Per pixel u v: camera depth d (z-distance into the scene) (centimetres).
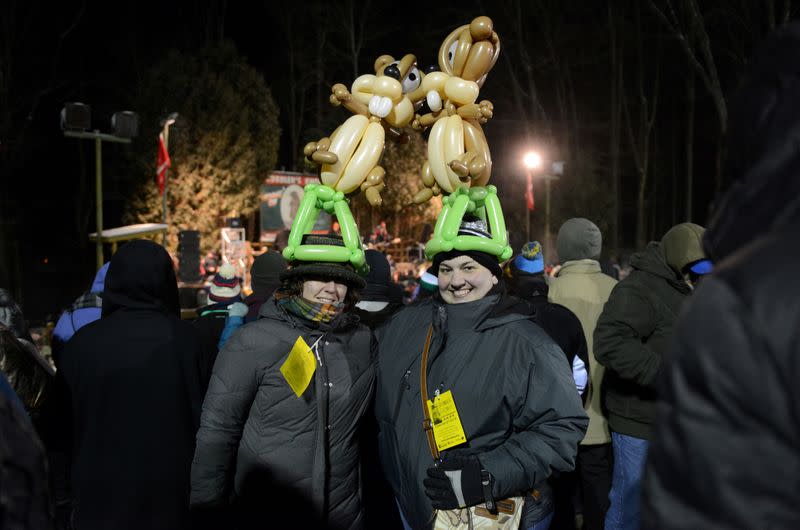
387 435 225
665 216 3031
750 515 70
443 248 218
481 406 206
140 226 1243
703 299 78
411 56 237
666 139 2961
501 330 213
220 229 1836
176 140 1667
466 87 229
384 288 340
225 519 240
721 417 73
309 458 221
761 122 82
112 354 227
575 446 204
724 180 91
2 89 1742
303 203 236
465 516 200
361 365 230
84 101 2045
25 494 95
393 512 271
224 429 216
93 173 2141
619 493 306
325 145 232
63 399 230
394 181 2442
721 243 85
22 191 2033
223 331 327
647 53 2755
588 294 363
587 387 335
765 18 1541
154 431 227
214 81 1836
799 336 69
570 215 2405
